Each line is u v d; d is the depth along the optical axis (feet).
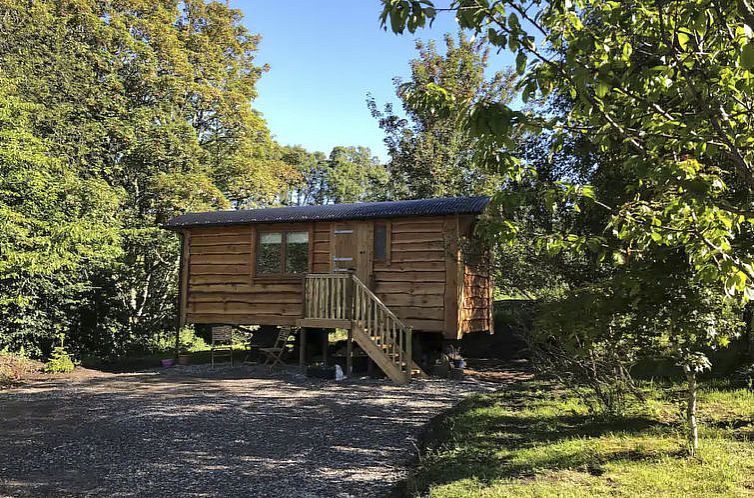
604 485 13.38
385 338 38.22
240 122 78.13
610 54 9.93
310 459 19.33
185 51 73.61
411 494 15.02
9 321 45.24
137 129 65.21
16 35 59.47
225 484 16.78
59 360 43.88
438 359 40.37
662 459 14.85
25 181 45.24
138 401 30.45
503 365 42.04
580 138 18.12
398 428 23.62
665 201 12.18
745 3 7.28
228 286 46.29
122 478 17.46
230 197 77.36
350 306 37.99
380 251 40.75
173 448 20.85
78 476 17.74
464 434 19.63
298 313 42.91
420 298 38.86
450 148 64.59
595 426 18.79
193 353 57.21
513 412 22.16
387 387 33.73
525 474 14.66
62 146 56.85
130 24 69.41
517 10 9.12
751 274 8.61
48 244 43.27
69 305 51.16
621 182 21.85
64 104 58.59
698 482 13.10
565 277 24.80
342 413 26.53
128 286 64.80
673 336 15.23
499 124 8.27
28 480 17.38
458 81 65.82
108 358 52.49
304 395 31.35
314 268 42.83
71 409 28.76
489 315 44.78
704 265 9.88
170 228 48.52
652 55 9.91
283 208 48.19
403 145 67.10
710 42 9.52
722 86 9.26
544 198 11.85
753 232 12.26
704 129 9.85
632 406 20.17
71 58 61.87
